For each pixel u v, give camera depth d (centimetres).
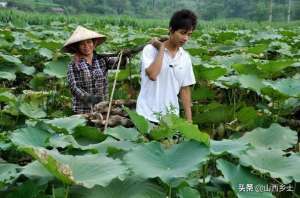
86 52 566
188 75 523
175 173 306
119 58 562
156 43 506
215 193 371
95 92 576
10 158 445
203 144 331
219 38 1395
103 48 1107
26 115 564
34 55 977
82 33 559
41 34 1416
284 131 440
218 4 7044
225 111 578
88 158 321
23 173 312
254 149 372
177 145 339
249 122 575
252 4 6712
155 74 495
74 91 559
